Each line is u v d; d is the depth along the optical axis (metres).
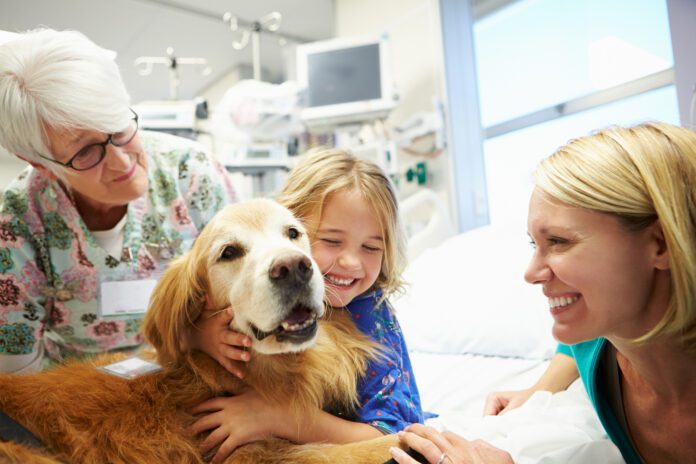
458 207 3.42
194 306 1.04
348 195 1.19
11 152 1.18
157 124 2.82
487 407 1.33
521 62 3.16
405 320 2.14
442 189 3.47
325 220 1.18
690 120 2.11
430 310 2.11
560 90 2.96
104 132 1.12
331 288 1.17
